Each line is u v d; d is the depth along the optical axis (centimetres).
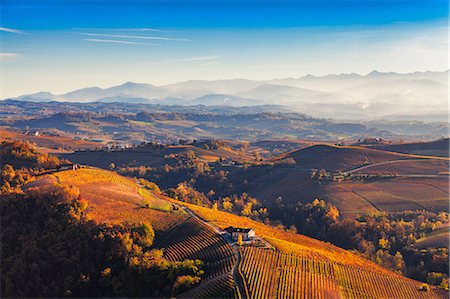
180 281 10925
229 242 13475
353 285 12612
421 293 13462
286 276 11619
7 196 14662
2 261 11862
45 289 11275
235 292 10056
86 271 11906
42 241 12556
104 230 13188
